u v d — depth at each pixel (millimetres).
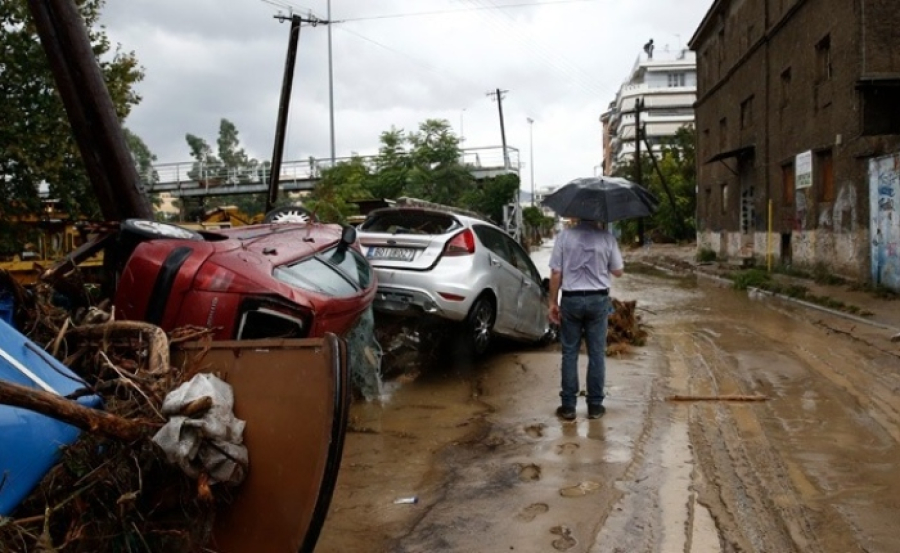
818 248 19000
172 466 2783
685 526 4023
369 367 6949
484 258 8023
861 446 5348
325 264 5871
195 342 3344
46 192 12438
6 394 2344
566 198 6160
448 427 6004
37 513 2596
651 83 95188
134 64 12492
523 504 4367
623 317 10094
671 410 6445
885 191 15039
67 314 4090
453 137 37906
